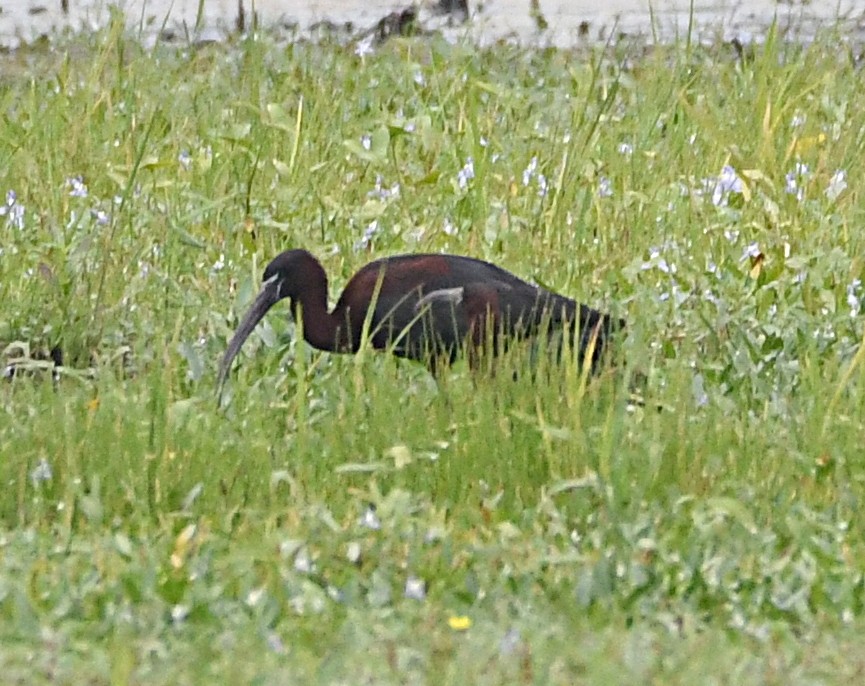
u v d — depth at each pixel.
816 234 17.14
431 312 14.77
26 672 9.91
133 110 20.16
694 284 16.28
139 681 9.79
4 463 12.55
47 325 15.66
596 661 9.98
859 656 10.24
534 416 13.29
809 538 11.62
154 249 17.02
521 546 11.56
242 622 10.58
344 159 19.38
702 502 12.09
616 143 19.98
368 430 13.20
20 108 21.81
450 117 21.28
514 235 17.23
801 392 14.16
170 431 12.86
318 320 14.97
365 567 11.41
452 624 10.54
